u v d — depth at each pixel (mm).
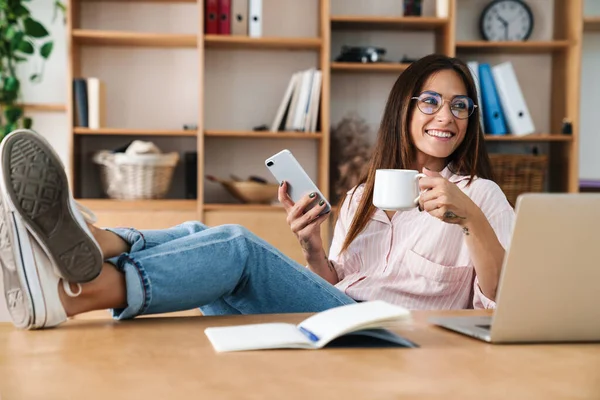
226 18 3982
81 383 1052
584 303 1271
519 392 1014
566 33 4129
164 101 4238
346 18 3939
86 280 1461
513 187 3965
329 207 2068
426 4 4297
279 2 4258
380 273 2117
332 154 4117
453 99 2123
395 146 2207
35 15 4148
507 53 4297
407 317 1270
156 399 977
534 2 4297
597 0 4207
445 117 2104
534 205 1210
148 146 3848
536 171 3971
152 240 1670
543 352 1236
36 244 1450
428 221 2092
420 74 2162
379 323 1262
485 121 3994
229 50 4246
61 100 4184
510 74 3965
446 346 1276
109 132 3898
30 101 4160
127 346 1281
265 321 1500
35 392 1010
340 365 1146
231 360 1175
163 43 4117
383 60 4270
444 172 2186
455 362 1168
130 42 4094
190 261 1550
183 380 1062
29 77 4152
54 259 1433
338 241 2299
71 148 3896
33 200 1430
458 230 2057
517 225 1216
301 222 2078
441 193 1646
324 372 1105
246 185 3955
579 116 4008
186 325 1465
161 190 3924
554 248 1235
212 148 4270
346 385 1038
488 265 1741
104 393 1004
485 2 4246
